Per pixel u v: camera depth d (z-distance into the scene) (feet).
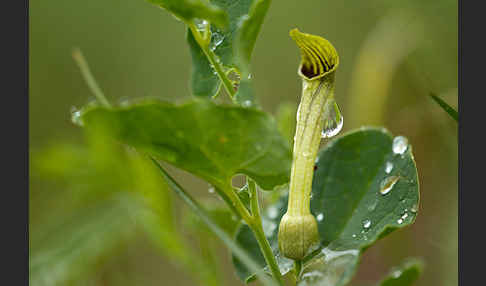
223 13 0.75
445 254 1.18
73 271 1.18
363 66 1.40
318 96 0.77
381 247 1.23
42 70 1.75
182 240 1.05
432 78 1.33
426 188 1.28
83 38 1.83
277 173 0.75
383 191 0.83
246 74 0.77
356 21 1.73
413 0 1.37
